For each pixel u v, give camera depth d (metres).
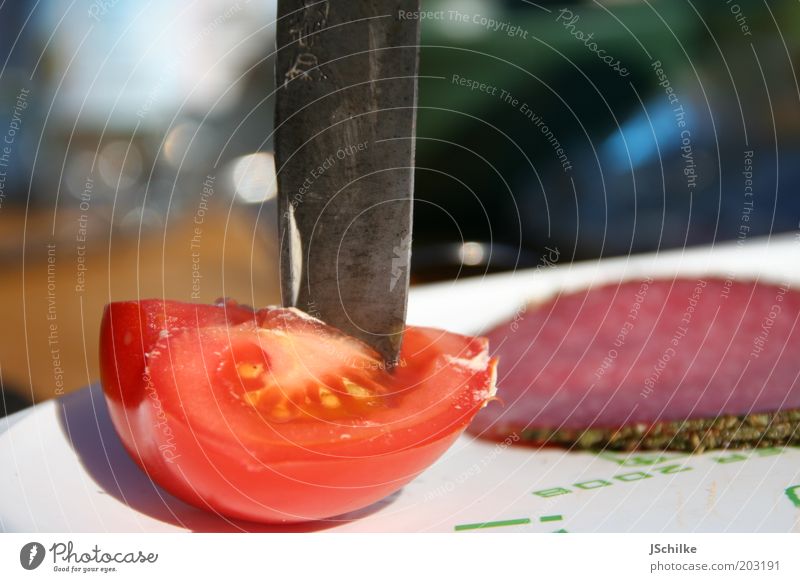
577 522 0.24
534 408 0.27
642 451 0.26
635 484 0.25
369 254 0.23
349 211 0.23
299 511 0.23
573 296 0.32
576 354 0.29
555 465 0.26
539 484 0.25
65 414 0.25
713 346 0.29
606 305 0.31
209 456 0.22
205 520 0.24
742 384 0.27
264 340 0.23
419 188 0.37
